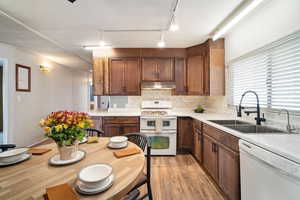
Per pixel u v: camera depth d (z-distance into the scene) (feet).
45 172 3.13
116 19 6.68
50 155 4.03
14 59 9.87
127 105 11.32
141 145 5.41
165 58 10.36
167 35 8.38
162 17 6.52
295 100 4.93
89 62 14.84
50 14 6.24
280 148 3.19
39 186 2.64
